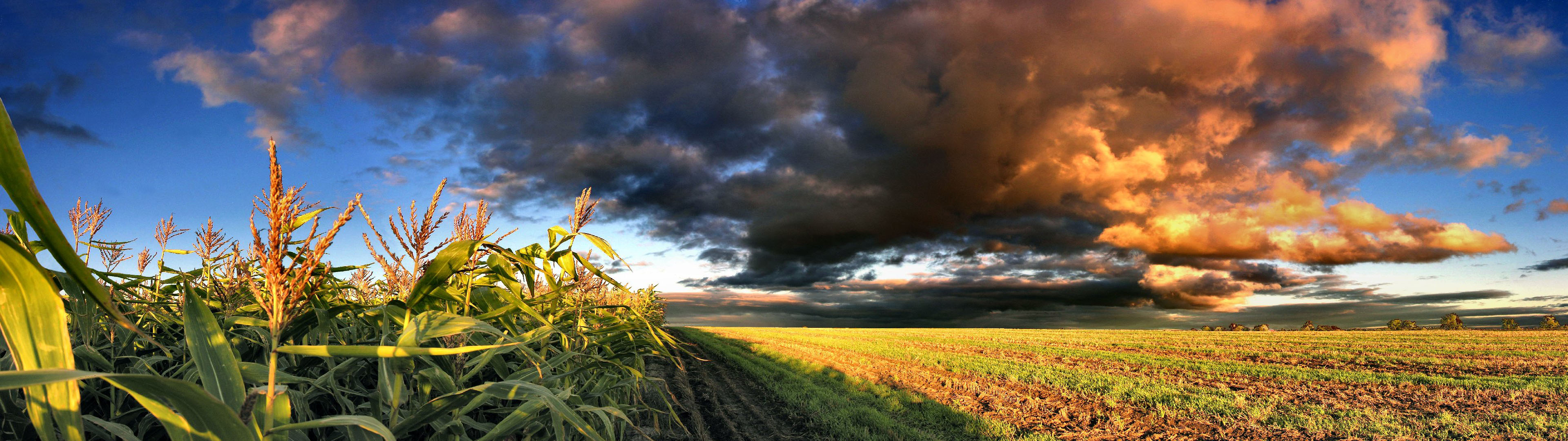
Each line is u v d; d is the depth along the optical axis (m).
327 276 2.17
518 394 2.00
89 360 2.22
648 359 17.12
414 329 1.67
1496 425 8.69
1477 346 23.12
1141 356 22.09
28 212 0.87
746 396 12.83
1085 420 9.92
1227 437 8.63
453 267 1.89
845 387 14.06
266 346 2.29
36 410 1.09
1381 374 14.45
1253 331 46.44
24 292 1.05
